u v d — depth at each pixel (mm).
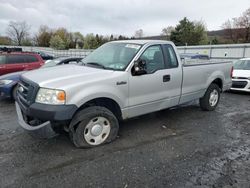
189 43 49094
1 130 4582
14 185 2832
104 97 3732
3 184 2846
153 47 4523
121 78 3914
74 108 3408
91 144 3824
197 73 5422
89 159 3486
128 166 3316
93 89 3582
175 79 4828
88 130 3768
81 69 4078
